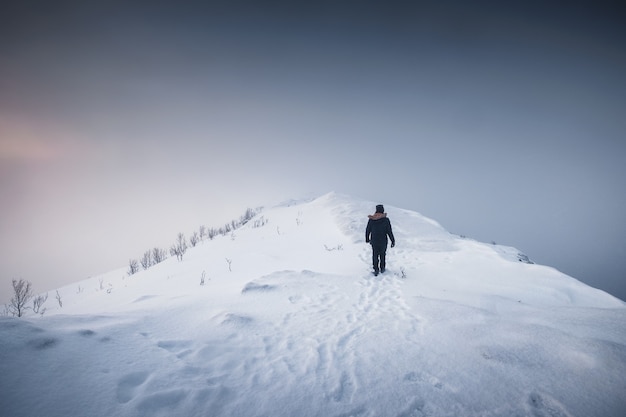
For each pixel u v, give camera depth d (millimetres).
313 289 5137
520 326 3137
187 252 15883
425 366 2588
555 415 1925
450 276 7156
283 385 2275
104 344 2494
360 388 2281
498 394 2154
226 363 2523
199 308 3824
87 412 1762
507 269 7551
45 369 2021
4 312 7637
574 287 6195
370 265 8570
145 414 1810
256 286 4887
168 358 2461
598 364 2332
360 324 3695
